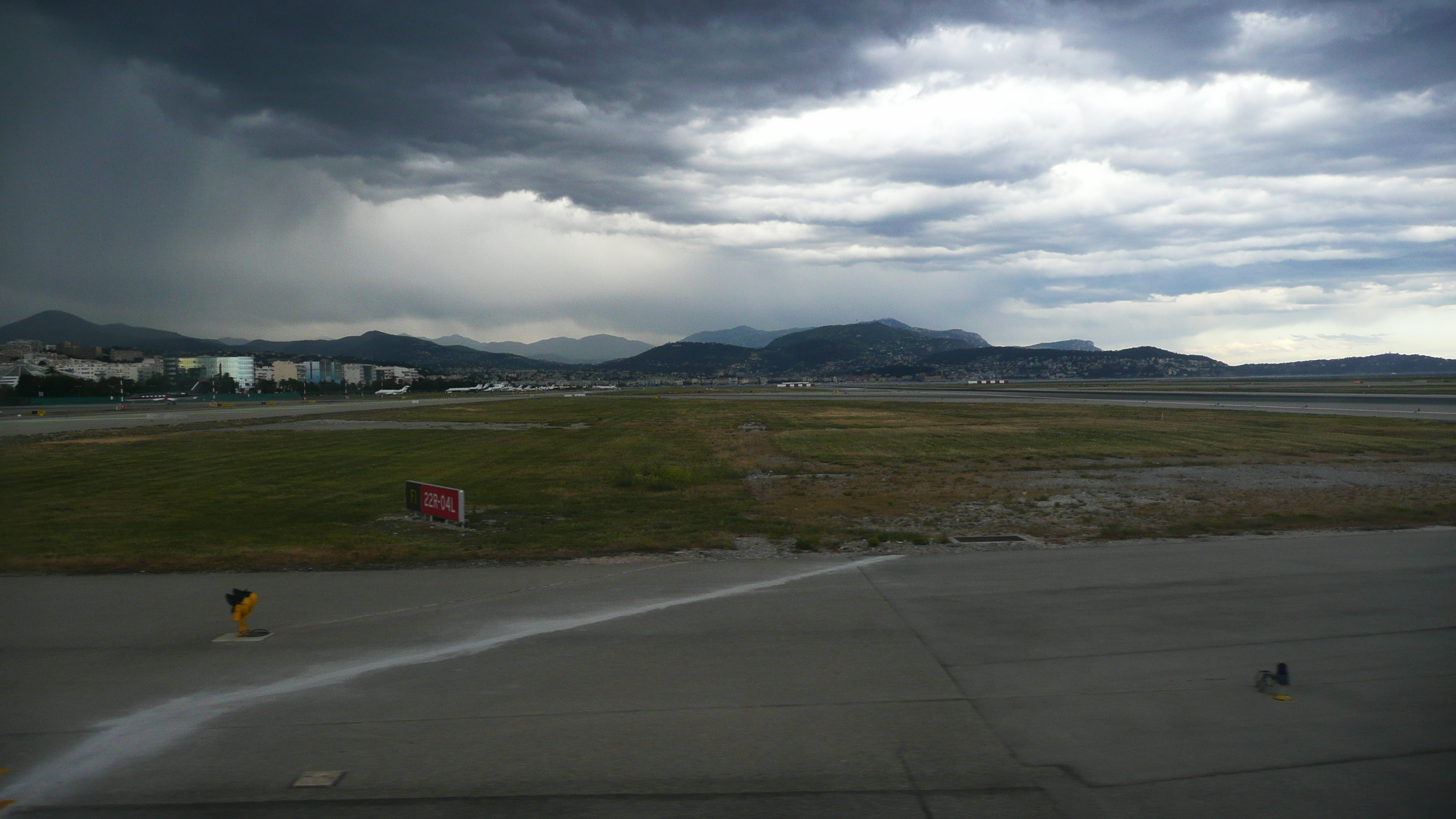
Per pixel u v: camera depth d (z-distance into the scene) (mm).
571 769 5953
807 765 6004
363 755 6203
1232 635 9008
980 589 11281
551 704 7199
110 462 33344
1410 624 9336
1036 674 7859
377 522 19031
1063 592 11031
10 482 26906
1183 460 31109
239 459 34938
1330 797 5453
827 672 7965
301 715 6992
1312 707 6965
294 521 19094
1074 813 5293
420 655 8594
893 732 6570
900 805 5422
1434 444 35750
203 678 7930
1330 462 29656
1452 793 5492
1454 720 6664
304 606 10688
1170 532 16156
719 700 7250
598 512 20406
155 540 16312
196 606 10695
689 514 19891
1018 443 39375
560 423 62062
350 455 36719
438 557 14391
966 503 21234
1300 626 9305
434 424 60750
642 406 92875
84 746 6406
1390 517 17438
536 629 9570
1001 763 6004
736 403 95125
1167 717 6793
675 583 11938
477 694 7453
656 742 6387
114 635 9375
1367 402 70875
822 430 50062
